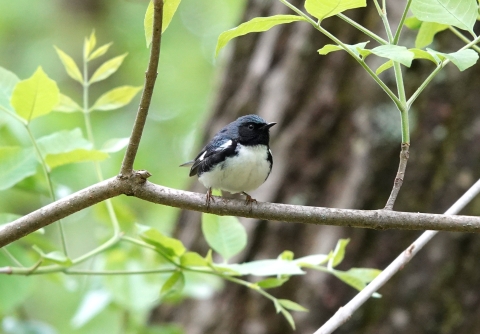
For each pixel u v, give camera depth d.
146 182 6.18
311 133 11.31
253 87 12.14
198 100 20.59
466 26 5.43
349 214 6.07
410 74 10.92
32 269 6.81
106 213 8.95
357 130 11.05
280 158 11.36
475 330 10.52
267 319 11.02
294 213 6.23
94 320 12.02
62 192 8.67
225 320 11.25
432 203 10.70
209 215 7.34
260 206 6.31
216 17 21.75
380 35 11.17
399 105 5.64
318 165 11.22
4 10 19.62
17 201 14.17
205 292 9.09
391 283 10.68
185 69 21.08
